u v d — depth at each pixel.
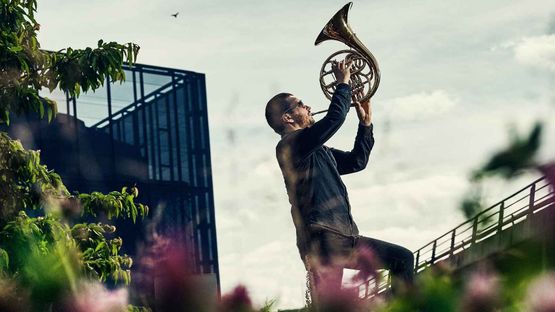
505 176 0.78
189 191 43.78
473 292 0.82
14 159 12.72
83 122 40.25
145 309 0.83
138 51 13.69
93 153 40.12
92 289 0.84
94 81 13.44
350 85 10.28
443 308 0.86
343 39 10.85
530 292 0.78
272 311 0.91
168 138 43.75
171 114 44.03
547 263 0.78
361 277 1.02
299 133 9.95
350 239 9.52
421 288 0.90
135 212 13.73
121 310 0.83
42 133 38.31
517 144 0.77
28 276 0.83
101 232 12.26
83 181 39.75
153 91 43.47
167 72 44.22
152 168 42.88
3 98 12.93
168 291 0.83
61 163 39.12
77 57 13.42
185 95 44.66
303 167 9.67
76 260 0.85
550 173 0.77
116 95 41.75
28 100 13.12
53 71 13.31
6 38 13.18
